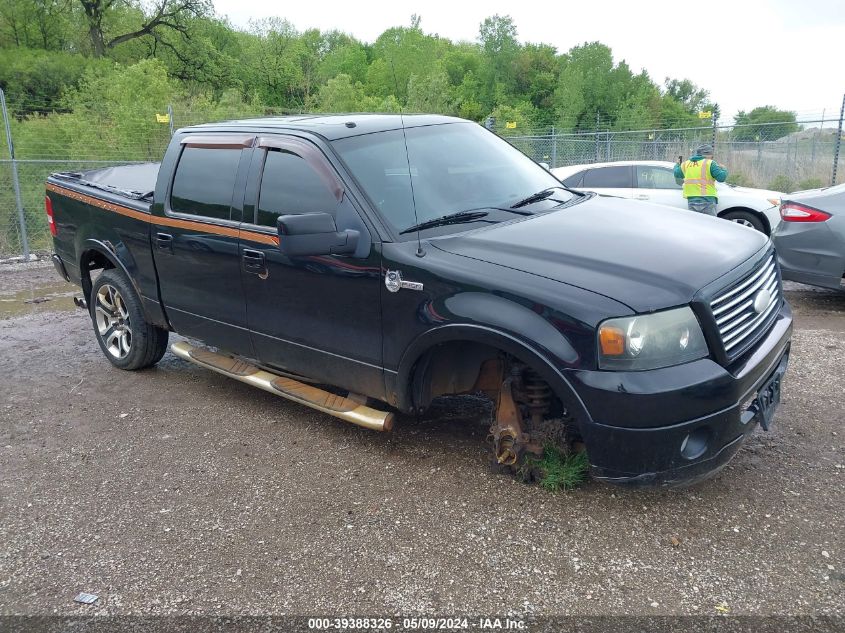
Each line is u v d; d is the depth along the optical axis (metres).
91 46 44.88
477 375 3.86
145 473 4.11
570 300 3.05
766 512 3.38
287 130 4.25
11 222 13.99
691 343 3.03
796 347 5.80
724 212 10.12
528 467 3.67
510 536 3.29
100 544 3.42
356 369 3.91
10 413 5.07
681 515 3.38
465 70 51.31
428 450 4.18
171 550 3.34
